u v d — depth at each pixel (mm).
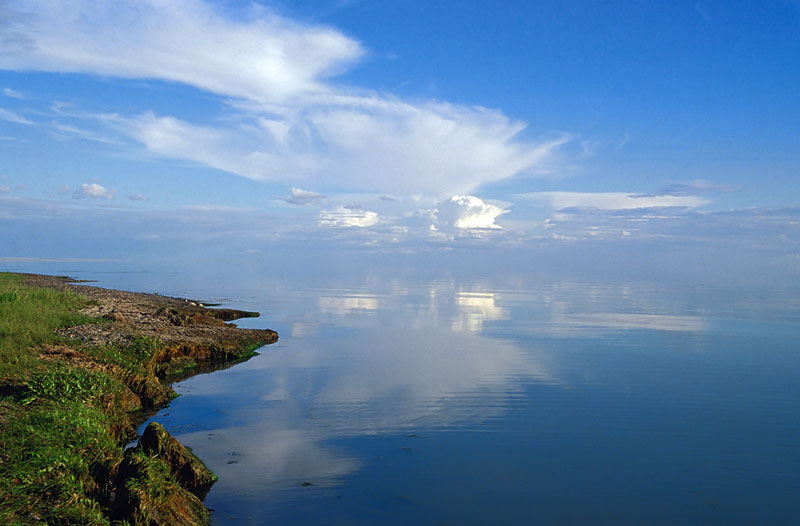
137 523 8828
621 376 23594
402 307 56188
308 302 59688
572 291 94062
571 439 15195
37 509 8312
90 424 11359
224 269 186125
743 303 69000
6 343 17531
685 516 10859
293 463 13039
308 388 20562
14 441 9812
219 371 23375
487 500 11312
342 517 10375
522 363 26406
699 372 24594
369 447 14289
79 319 25188
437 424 16312
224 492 11320
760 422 17031
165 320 30156
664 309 58281
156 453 11297
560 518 10625
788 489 12172
